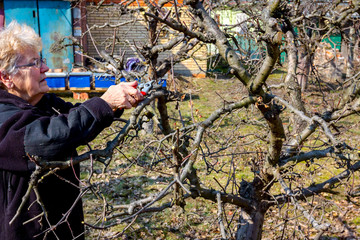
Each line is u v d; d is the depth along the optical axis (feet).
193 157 6.40
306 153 9.68
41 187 5.35
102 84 37.93
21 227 5.21
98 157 5.25
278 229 17.11
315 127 9.42
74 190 5.95
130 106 5.39
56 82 37.76
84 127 4.83
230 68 6.91
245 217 10.73
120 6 12.87
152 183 22.13
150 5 8.50
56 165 4.84
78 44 11.99
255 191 10.53
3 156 4.72
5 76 5.21
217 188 20.49
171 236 17.47
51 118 4.89
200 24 7.06
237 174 22.30
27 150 4.67
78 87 37.78
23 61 5.20
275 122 8.25
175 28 6.32
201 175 21.90
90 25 42.83
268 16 6.22
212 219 18.49
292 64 12.22
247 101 7.29
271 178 10.15
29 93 5.34
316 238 8.69
